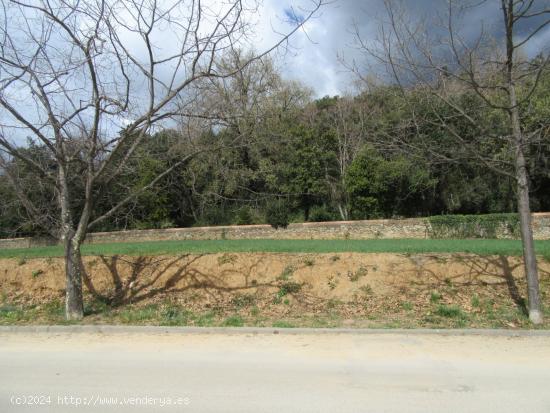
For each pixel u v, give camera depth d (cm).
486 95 1231
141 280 1250
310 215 2789
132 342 840
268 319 1012
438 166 2577
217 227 2525
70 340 865
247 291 1184
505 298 1110
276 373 639
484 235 2173
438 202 2733
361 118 2778
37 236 2652
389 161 2688
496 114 1271
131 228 2706
